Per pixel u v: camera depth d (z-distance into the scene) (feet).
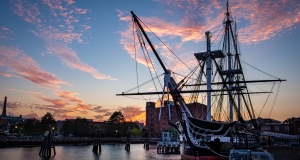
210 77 181.06
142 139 523.70
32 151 255.70
